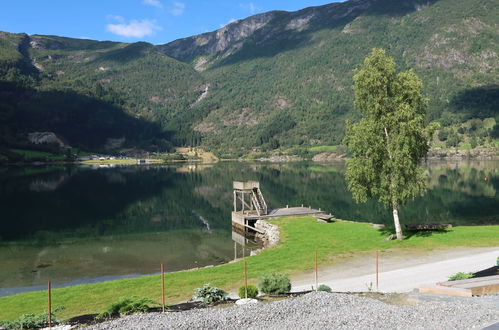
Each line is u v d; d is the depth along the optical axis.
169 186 134.50
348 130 42.38
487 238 39.16
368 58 40.56
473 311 16.59
